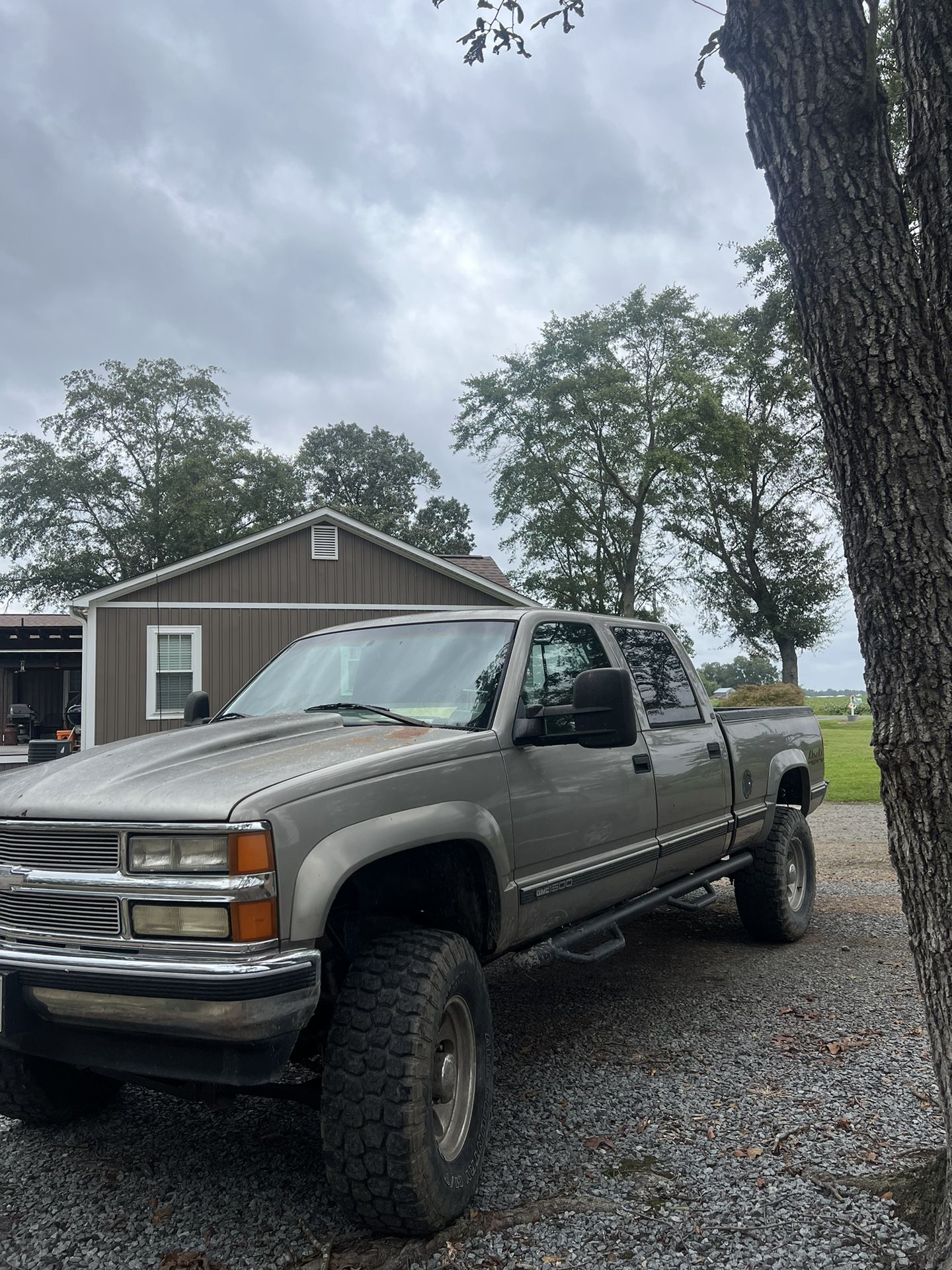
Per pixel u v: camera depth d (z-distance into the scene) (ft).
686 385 131.64
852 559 8.23
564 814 12.10
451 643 13.16
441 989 9.00
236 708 14.05
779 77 8.41
